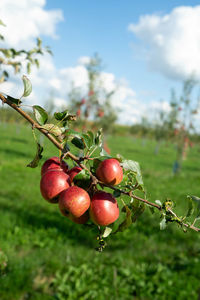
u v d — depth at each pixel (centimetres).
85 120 870
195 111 1580
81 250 556
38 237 598
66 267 478
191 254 563
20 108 120
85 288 421
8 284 418
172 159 2842
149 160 2400
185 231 128
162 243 599
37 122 124
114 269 466
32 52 262
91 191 124
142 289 434
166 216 126
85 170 121
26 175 1262
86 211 123
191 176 1703
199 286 446
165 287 441
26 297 404
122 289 427
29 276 445
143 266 498
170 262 522
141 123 4388
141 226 664
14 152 1948
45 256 521
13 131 4303
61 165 131
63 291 414
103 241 127
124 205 127
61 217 731
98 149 127
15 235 598
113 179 120
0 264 442
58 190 120
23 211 759
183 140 1705
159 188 1103
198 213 128
